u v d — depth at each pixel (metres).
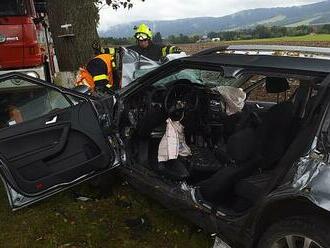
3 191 4.51
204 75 4.62
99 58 5.81
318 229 2.42
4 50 5.70
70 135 3.82
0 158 3.50
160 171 3.63
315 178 2.42
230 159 3.32
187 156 3.86
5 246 3.53
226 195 3.12
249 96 4.48
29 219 3.93
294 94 3.28
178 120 3.81
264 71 2.89
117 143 4.03
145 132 3.97
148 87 4.21
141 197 4.23
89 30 7.39
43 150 3.68
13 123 3.89
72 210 4.05
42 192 3.68
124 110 4.10
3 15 5.66
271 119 3.07
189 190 3.23
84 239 3.57
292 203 2.60
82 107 3.92
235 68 3.03
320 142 2.48
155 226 3.72
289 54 2.99
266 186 2.70
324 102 2.52
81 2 7.25
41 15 7.53
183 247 3.42
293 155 2.58
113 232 3.65
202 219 3.19
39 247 3.50
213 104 4.09
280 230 2.61
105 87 5.05
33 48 5.82
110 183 4.39
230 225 2.92
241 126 3.51
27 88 3.97
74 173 3.79
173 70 3.69
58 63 7.57
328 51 2.96
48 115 3.75
